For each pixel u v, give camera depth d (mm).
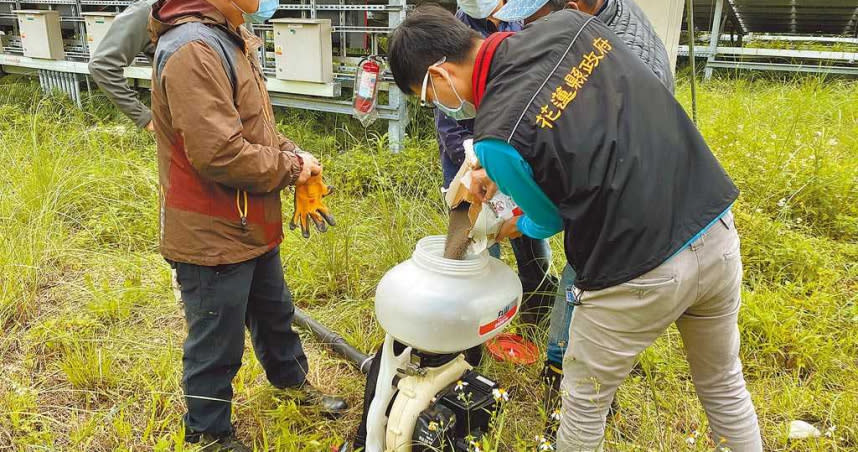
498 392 1919
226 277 2041
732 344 1869
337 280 3461
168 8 1852
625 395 2543
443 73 1665
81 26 6301
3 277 3285
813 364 2783
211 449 2254
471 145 1946
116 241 3953
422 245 2014
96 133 5074
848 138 5039
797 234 3658
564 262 3299
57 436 2426
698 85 7293
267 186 1964
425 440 1876
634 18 2215
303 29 4809
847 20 11375
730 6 10734
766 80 8398
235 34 1906
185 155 1938
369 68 4660
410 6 5004
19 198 4023
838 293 3240
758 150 4531
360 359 2785
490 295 1840
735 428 1920
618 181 1529
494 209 1850
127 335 3012
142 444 2365
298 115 5840
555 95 1528
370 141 5207
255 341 2475
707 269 1650
